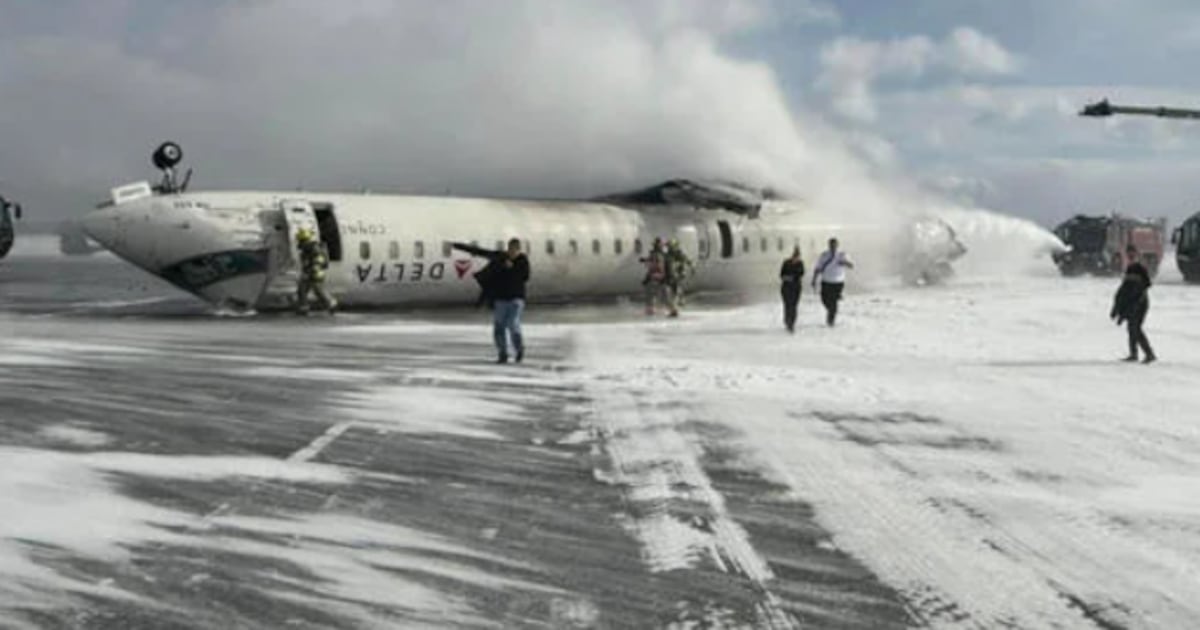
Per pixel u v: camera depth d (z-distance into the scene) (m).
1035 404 12.55
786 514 7.50
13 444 9.41
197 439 9.89
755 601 5.71
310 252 25.70
